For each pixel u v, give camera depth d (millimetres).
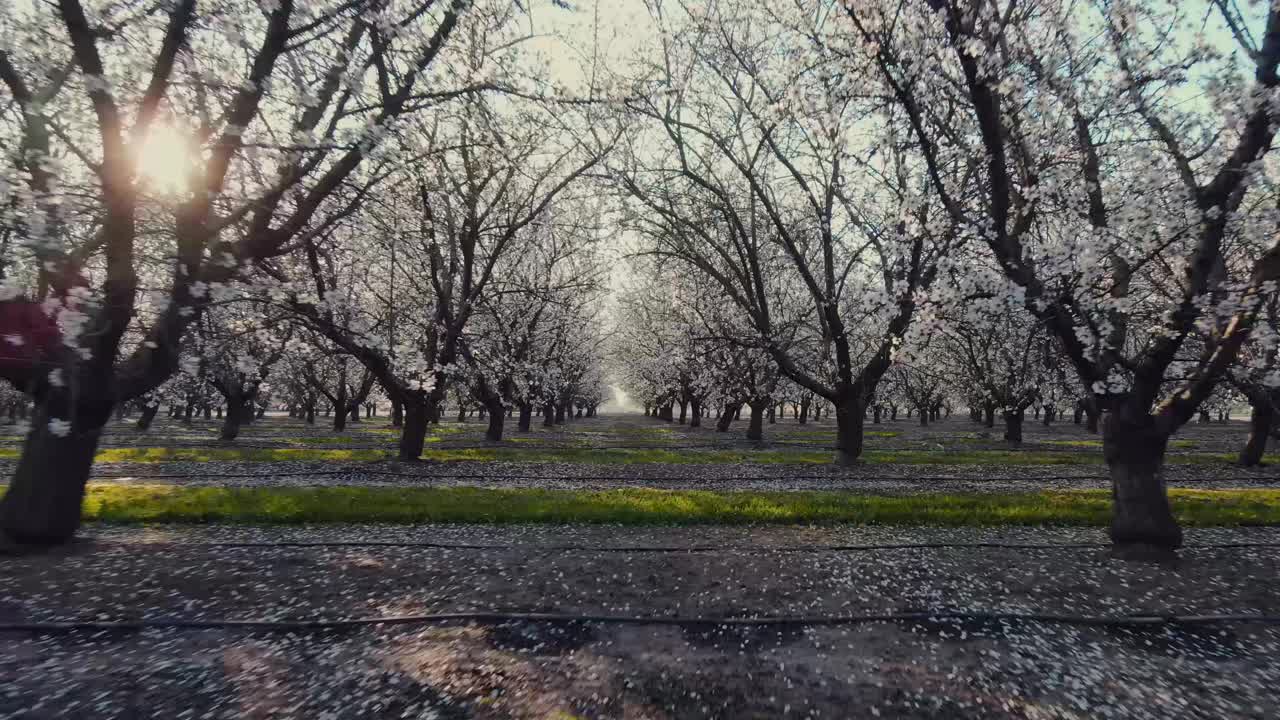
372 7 9242
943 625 7160
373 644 6488
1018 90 9148
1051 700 5562
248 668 5922
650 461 23266
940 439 38594
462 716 5156
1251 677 5996
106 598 7441
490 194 22531
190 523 11312
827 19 11500
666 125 18438
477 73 11367
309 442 30953
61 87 8680
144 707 5203
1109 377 9898
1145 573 8883
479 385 30281
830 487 17109
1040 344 23109
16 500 9031
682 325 31500
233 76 8617
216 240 9445
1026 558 9578
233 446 27750
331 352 20094
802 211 22312
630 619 7148
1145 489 9992
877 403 52469
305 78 9906
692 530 11367
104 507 11781
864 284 21438
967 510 12586
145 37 9023
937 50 10023
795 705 5434
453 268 21344
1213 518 12195
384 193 14414
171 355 9500
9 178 7605
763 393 33812
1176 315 9141
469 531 11125
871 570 8977
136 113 8852
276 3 8203
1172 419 9781
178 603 7375
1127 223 8891
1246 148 8648
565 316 34344
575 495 13953
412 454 22141
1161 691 5727
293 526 11289
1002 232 9586
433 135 14859
